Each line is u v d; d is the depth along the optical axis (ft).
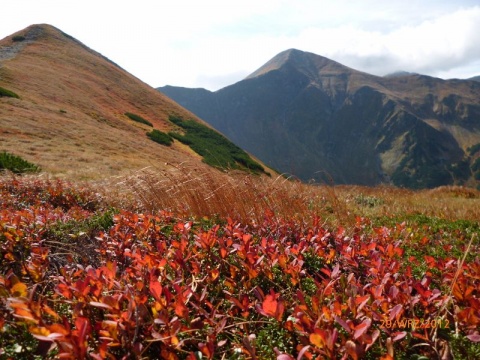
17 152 60.49
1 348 5.87
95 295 6.67
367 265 8.89
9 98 98.17
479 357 6.08
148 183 18.15
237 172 19.47
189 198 15.67
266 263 9.12
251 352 5.64
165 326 6.13
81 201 21.68
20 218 12.09
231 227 11.10
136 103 171.32
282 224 12.87
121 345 5.90
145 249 10.85
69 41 211.41
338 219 15.88
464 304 7.19
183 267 8.48
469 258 12.25
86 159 66.80
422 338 6.13
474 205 32.30
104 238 11.97
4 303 6.75
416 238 14.34
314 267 10.06
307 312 6.41
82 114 116.37
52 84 133.39
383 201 34.19
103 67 191.93
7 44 177.78
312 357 5.76
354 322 6.20
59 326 5.18
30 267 8.64
